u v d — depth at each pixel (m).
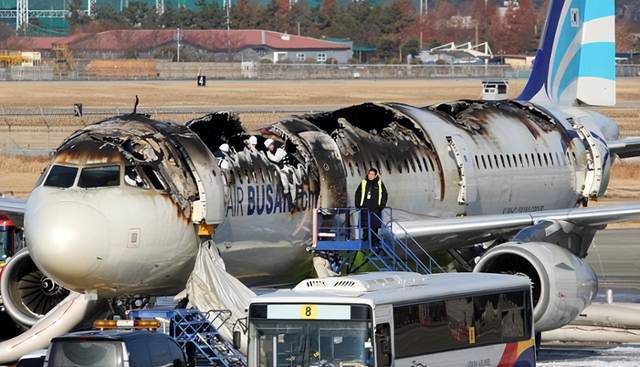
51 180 77.50
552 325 90.69
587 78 134.50
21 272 91.12
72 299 83.94
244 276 87.50
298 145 90.31
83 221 74.81
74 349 70.81
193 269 80.31
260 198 85.00
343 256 90.50
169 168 78.81
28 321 89.62
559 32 131.75
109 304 83.12
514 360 77.62
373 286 70.12
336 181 90.69
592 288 92.12
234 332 75.56
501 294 76.69
